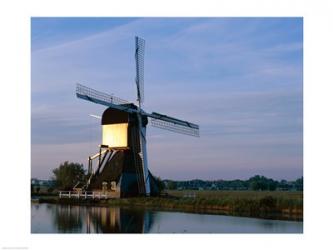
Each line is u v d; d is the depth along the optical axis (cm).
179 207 3912
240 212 3525
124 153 4628
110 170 4644
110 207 4100
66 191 4931
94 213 3606
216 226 2848
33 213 3634
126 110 4631
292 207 3412
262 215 3359
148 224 2962
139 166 4616
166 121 4912
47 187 6438
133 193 4578
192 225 2884
